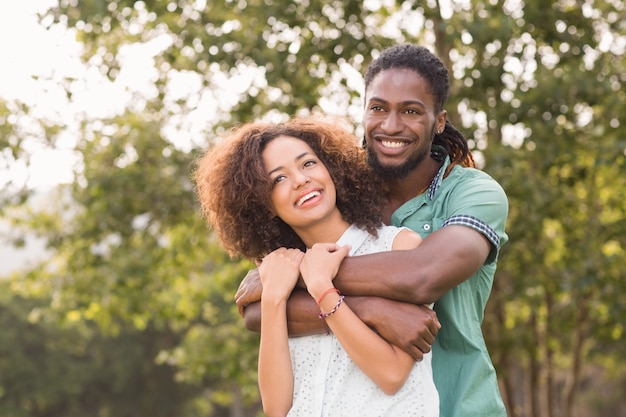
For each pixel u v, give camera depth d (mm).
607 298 10344
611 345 15031
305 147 3068
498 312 11398
